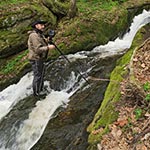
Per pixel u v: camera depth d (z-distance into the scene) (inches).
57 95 178.7
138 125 113.8
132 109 122.4
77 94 172.6
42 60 177.5
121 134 113.7
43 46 174.9
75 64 205.0
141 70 138.9
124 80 139.4
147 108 118.4
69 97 174.1
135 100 126.3
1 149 152.6
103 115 130.3
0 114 174.9
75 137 132.2
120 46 242.4
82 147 122.5
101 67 195.3
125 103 127.3
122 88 135.3
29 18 234.7
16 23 229.6
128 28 275.9
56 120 151.6
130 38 264.1
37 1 259.0
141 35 223.9
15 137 154.0
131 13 291.7
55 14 258.7
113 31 255.8
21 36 228.8
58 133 140.6
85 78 185.6
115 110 126.6
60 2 267.7
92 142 120.0
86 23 243.9
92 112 146.3
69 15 256.5
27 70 208.1
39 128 152.6
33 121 158.4
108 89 149.1
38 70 177.3
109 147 110.8
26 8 236.7
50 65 206.8
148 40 165.5
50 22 245.3
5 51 220.7
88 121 139.9
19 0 275.0
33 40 172.1
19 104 178.1
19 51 229.0
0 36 222.8
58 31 241.6
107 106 133.9
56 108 163.9
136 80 129.5
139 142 107.0
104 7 297.1
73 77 191.3
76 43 227.1
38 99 177.2
